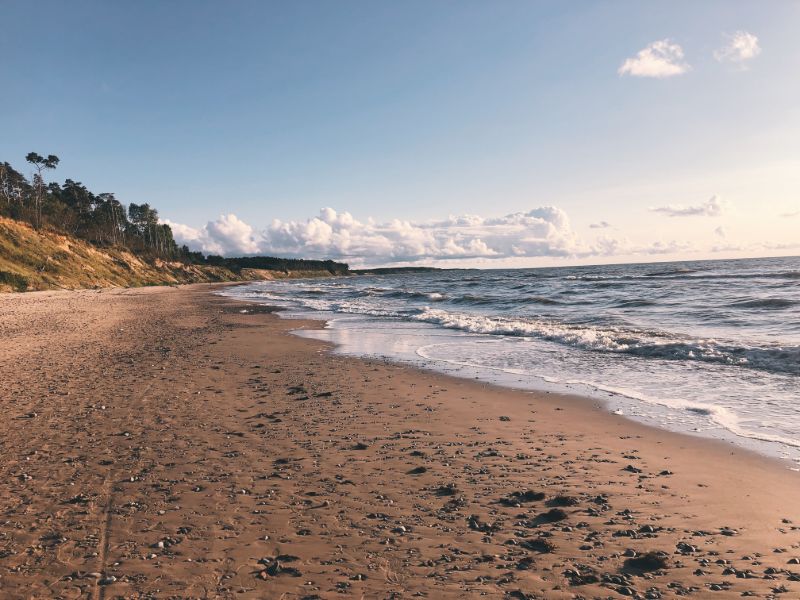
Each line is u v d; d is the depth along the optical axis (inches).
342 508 230.5
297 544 197.6
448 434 347.9
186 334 956.0
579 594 163.9
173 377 544.1
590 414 393.7
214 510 228.1
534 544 196.9
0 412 395.9
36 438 332.2
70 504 234.1
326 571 178.4
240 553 190.9
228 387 499.2
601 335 762.8
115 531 207.8
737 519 219.0
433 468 282.0
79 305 1824.6
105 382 513.3
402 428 361.7
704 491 249.0
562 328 876.0
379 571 178.2
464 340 820.0
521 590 166.4
